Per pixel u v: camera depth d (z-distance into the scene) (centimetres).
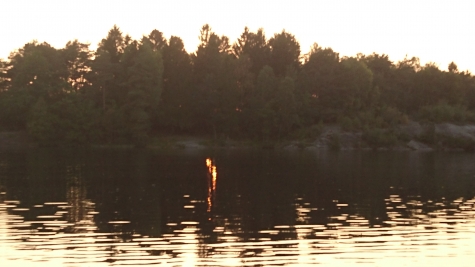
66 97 10231
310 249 2608
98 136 10075
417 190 4450
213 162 6806
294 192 4288
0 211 3409
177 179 4991
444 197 4091
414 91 12325
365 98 11312
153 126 11044
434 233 2939
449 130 10450
